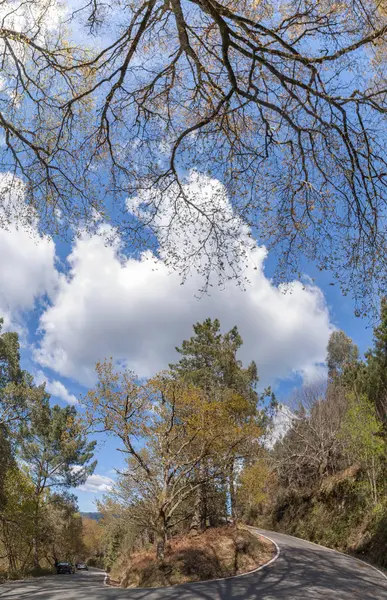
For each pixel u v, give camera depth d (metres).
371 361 32.91
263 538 28.61
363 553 25.50
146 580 19.77
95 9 7.79
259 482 30.31
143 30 7.34
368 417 28.69
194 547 22.33
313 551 26.06
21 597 15.99
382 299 7.52
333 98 7.08
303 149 7.91
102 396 21.47
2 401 30.72
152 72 8.48
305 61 6.76
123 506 26.41
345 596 14.05
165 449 23.17
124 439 21.50
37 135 9.20
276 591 14.97
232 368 32.12
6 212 9.28
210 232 8.60
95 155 9.20
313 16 6.97
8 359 32.53
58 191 9.43
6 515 34.16
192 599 13.89
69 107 8.70
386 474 29.42
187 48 7.19
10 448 30.88
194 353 32.72
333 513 33.78
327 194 7.68
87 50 8.53
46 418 40.75
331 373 53.91
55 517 41.72
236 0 7.32
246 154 8.04
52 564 54.72
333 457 40.19
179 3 6.77
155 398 22.77
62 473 42.31
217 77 8.18
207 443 22.97
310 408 44.16
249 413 31.14
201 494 27.69
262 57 7.28
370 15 6.74
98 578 33.62
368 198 7.32
